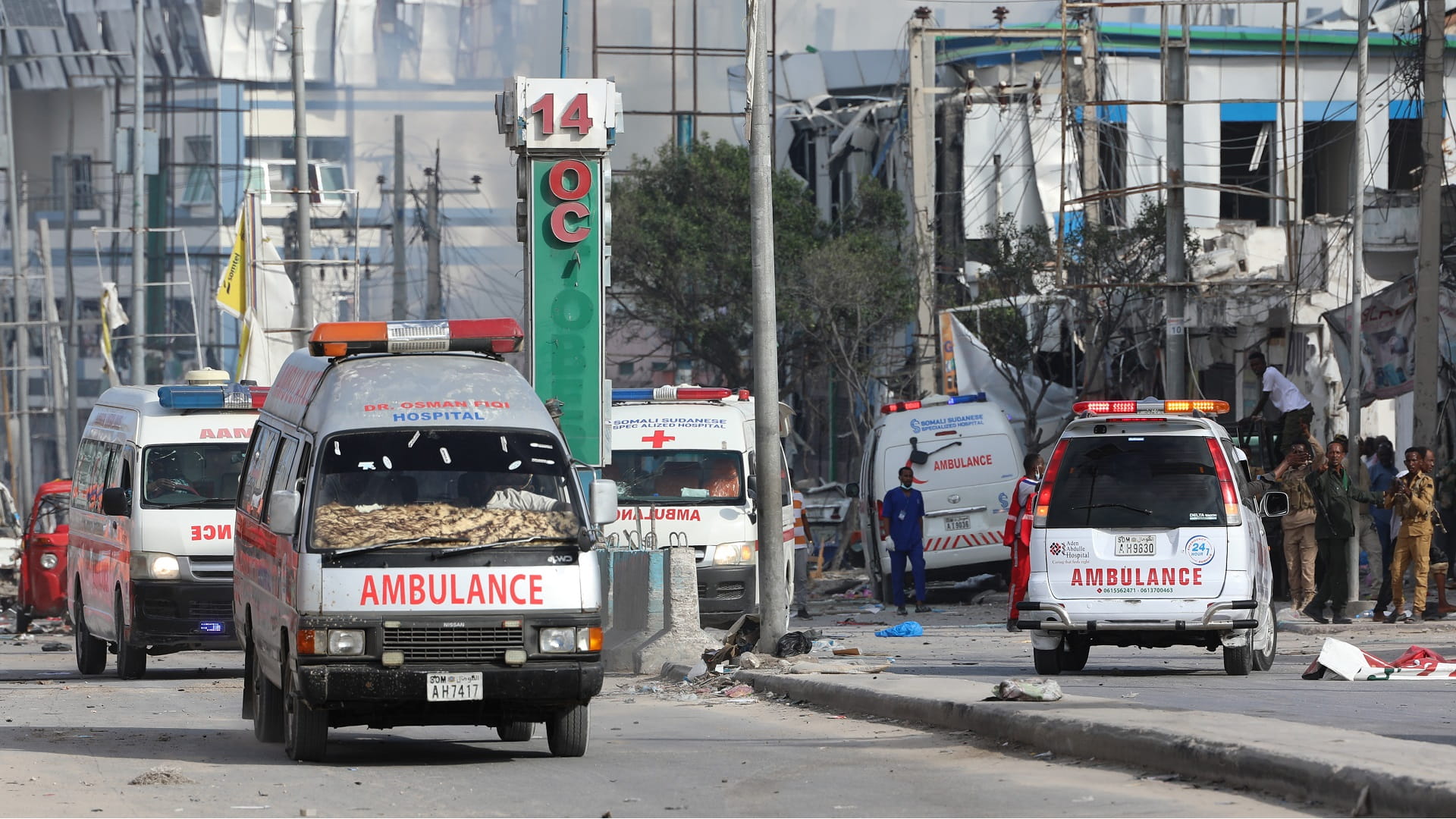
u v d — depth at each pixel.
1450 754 26.20
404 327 40.00
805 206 159.62
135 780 32.12
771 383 57.34
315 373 40.06
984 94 160.88
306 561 34.41
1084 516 49.25
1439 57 81.44
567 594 34.94
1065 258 127.62
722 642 61.16
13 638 90.62
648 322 160.88
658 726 43.00
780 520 57.25
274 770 34.09
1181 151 95.06
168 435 61.56
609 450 64.56
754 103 57.56
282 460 39.81
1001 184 159.12
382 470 36.19
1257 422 93.75
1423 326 81.31
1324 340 112.50
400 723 35.66
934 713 38.81
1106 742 31.14
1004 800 27.55
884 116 180.38
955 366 130.00
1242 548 48.47
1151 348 126.19
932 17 149.00
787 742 37.75
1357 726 33.44
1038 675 50.62
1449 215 93.81
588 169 64.56
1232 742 28.03
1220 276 120.31
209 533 60.00
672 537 70.56
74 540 69.38
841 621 83.88
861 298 145.75
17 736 41.56
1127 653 64.19
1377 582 80.12
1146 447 49.34
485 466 36.59
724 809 27.89
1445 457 90.69
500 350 40.81
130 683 60.66
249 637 42.41
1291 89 160.12
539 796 29.95
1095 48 145.25
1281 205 158.88
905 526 88.38
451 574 34.53
